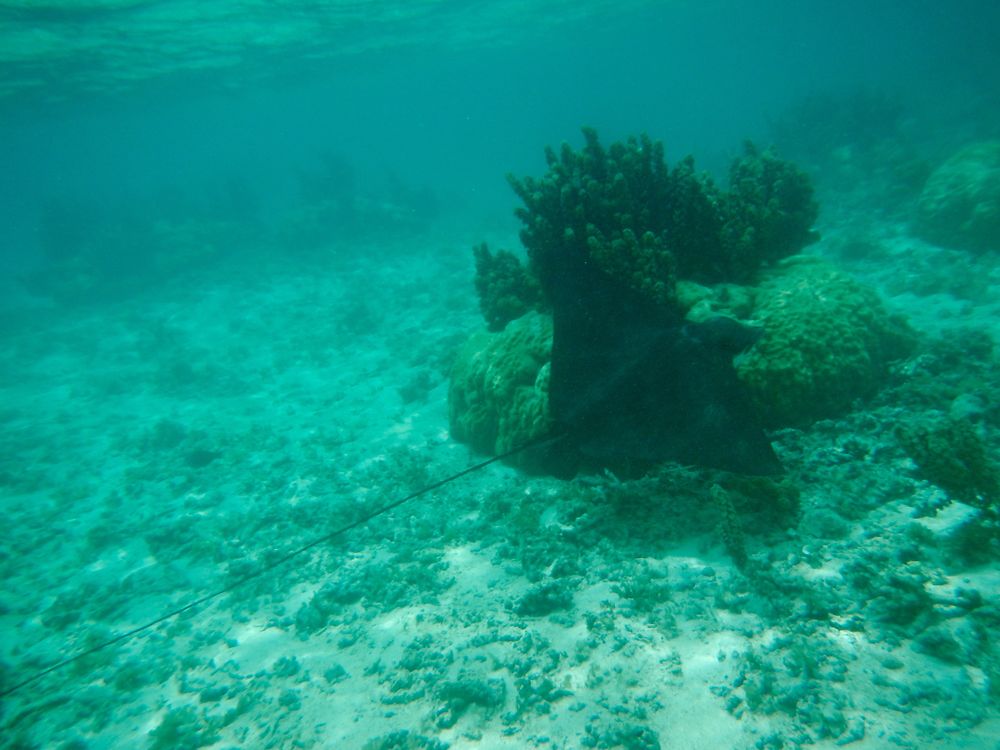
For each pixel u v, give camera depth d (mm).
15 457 12867
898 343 6539
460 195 48188
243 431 11820
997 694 3209
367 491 8234
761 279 6758
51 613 7242
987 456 4871
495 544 6102
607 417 4879
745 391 5008
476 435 7918
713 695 3705
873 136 25266
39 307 28094
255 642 5734
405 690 4516
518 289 8188
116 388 16188
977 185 11633
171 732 4738
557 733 3793
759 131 44375
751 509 5113
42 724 5387
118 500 10148
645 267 6000
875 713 3305
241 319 20453
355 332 16906
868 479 5027
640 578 4781
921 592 3826
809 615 4023
